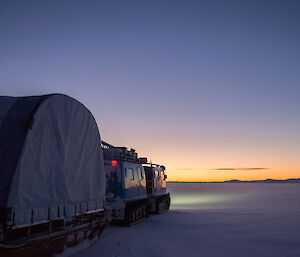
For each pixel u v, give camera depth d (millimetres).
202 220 15617
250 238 10828
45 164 5934
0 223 4887
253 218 16844
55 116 6398
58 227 6340
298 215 18594
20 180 5227
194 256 8000
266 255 8445
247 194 56125
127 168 12398
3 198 5023
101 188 8086
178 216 16906
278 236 11281
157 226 12852
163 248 8680
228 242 10008
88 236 7676
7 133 5602
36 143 5734
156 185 17062
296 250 9094
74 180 6836
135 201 13086
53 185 6082
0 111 5945
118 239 9438
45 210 5766
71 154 6844
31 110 5895
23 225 5199
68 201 6496
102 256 7262
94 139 7945
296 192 64250
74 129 7062
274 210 22250
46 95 6332
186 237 10625
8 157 5367
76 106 7215
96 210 7746
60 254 6332
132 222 12258
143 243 9125
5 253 4926
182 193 64438
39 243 5562
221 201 35219
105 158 12234
